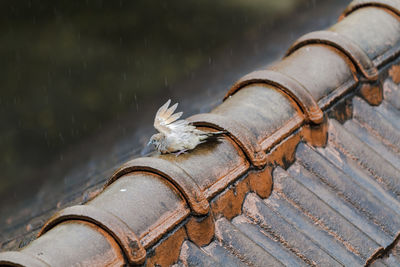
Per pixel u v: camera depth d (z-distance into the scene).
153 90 39.00
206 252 8.41
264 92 10.66
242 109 10.25
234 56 38.16
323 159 10.30
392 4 13.17
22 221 16.72
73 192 17.19
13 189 32.28
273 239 8.95
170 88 38.25
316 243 9.08
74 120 37.53
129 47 43.56
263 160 9.36
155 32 44.81
